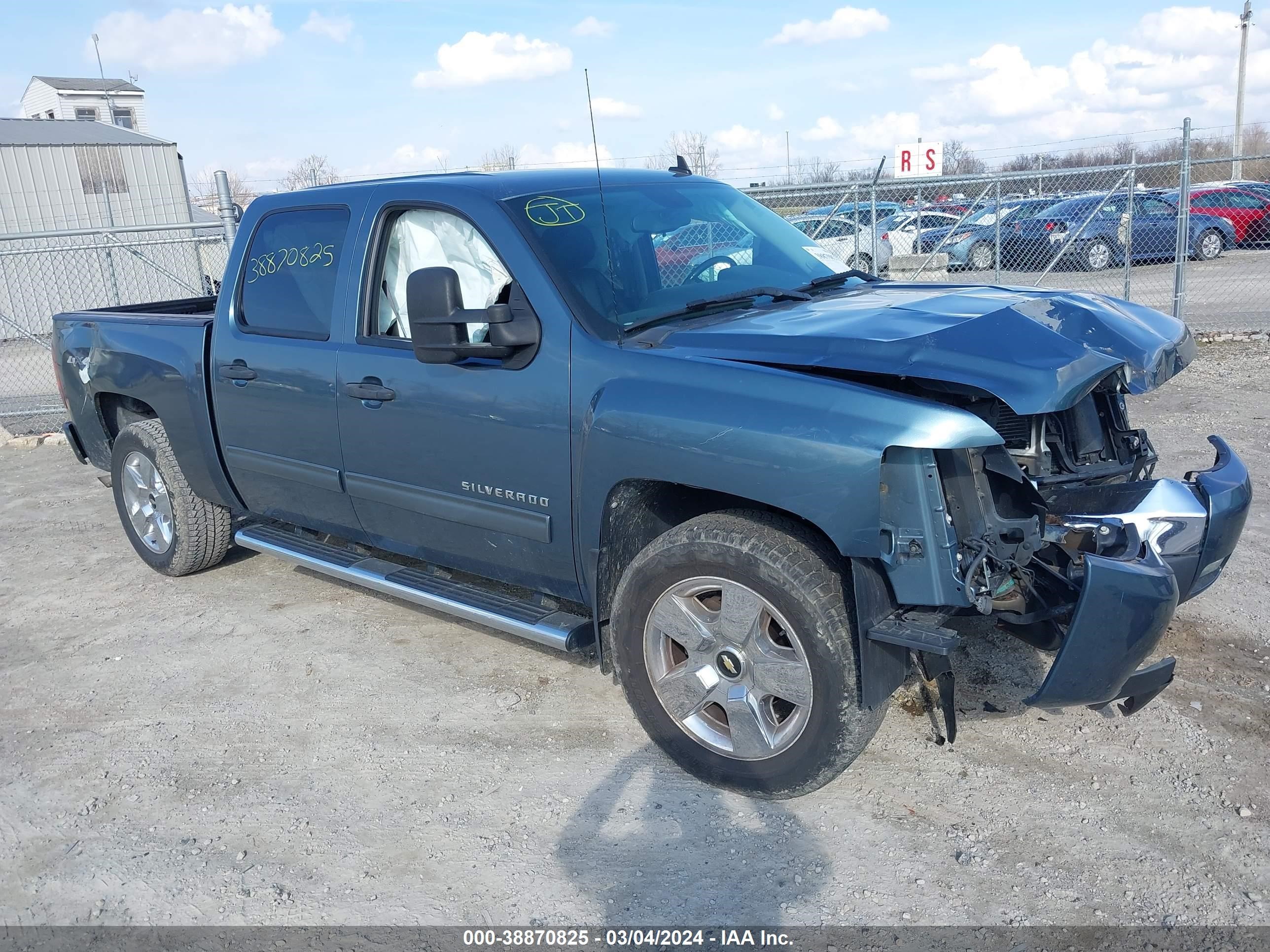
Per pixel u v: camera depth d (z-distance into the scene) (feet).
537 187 12.93
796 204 44.70
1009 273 53.36
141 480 18.42
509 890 9.83
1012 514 10.07
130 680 14.82
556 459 11.46
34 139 74.74
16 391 45.91
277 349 14.62
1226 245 58.70
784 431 9.53
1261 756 11.14
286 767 12.25
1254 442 23.06
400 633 15.89
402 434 13.07
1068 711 12.29
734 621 10.35
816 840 10.26
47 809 11.69
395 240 13.48
